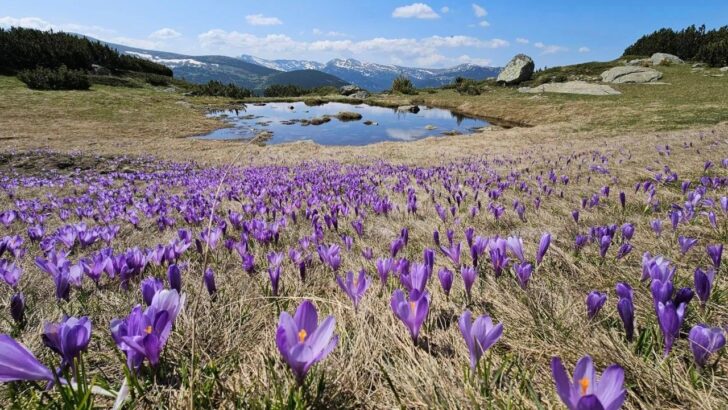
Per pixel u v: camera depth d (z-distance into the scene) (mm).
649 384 1508
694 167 7613
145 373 1594
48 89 39656
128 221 5758
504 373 1618
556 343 1854
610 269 2836
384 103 57062
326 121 38594
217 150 20312
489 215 5035
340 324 2068
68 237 3922
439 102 54562
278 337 1182
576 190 6625
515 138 22078
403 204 6195
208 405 1467
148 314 1451
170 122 32469
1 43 44562
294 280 2900
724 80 41688
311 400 1443
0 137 21203
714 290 2240
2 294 2789
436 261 3320
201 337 1970
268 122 36969
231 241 3607
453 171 10328
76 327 1281
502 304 2305
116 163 14375
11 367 1105
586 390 975
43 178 11242
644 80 46344
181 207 6141
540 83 56719
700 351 1441
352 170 11461
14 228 5551
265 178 9648
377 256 3504
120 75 55750
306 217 5203
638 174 7598
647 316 2039
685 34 61594
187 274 2910
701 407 1366
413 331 1683
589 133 21672
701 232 3646
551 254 3299
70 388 1288
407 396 1545
